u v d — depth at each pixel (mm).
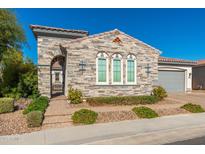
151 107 11047
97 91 12805
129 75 13781
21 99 12867
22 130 6711
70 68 12211
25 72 14312
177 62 20672
